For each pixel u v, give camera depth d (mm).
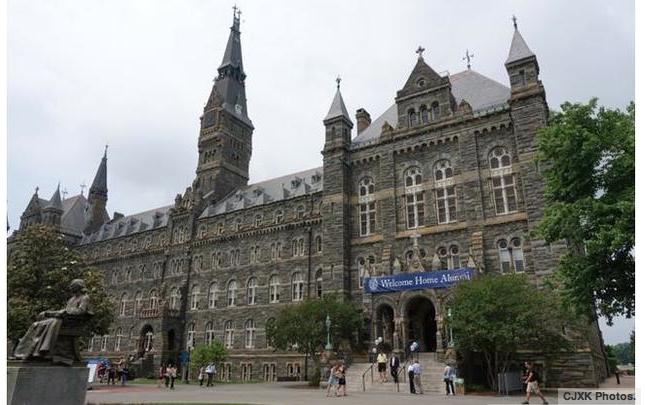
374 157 50719
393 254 46125
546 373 34625
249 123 87625
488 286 31906
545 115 41812
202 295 66750
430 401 24781
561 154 24312
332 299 43344
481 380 35062
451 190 45344
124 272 80062
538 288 36906
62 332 14852
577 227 22859
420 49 52000
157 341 64438
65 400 14242
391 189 48250
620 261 22375
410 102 50156
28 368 13727
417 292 40375
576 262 23656
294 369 54000
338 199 50500
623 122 23078
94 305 43250
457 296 33469
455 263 42906
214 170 79250
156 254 76188
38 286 42562
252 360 57688
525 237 39812
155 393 31984
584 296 23125
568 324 32156
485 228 42000
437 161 46750
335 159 52156
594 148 23141
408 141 48750
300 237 59625
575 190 24062
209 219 71125
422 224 45969
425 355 38312
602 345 47281
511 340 29875
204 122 84125
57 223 93125
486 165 43750
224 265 66125
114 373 46781
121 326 75375
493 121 44094
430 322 45156
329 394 29250
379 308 42969
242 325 60594
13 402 13227
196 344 64438
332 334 41250
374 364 38469
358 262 48562
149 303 73375
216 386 42562
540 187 39125
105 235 89938
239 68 90500
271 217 63875
